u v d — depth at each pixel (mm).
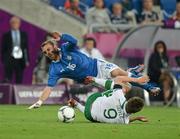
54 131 27625
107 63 35094
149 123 32906
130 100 30875
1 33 61625
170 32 59125
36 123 31562
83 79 34656
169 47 59375
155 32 57031
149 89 34094
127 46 57469
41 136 25875
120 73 35094
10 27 58812
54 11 62438
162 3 65812
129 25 60406
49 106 51562
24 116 38219
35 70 58500
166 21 58656
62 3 65188
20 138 25219
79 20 63094
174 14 65188
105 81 31844
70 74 34312
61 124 30906
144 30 57000
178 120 36719
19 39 56875
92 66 34750
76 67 34156
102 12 61750
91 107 31719
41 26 62125
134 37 57188
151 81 56312
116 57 57031
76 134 26594
